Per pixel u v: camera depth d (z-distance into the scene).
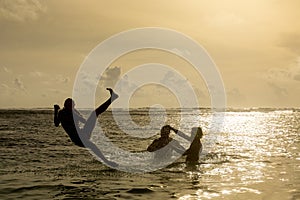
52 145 23.39
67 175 12.75
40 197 9.68
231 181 11.58
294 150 20.91
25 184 11.22
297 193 9.78
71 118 12.41
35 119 84.12
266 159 16.78
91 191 10.37
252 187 10.62
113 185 11.16
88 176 12.58
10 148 21.39
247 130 45.84
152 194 9.92
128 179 12.09
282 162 15.80
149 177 12.42
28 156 17.64
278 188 10.45
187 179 12.00
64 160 16.33
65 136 31.42
